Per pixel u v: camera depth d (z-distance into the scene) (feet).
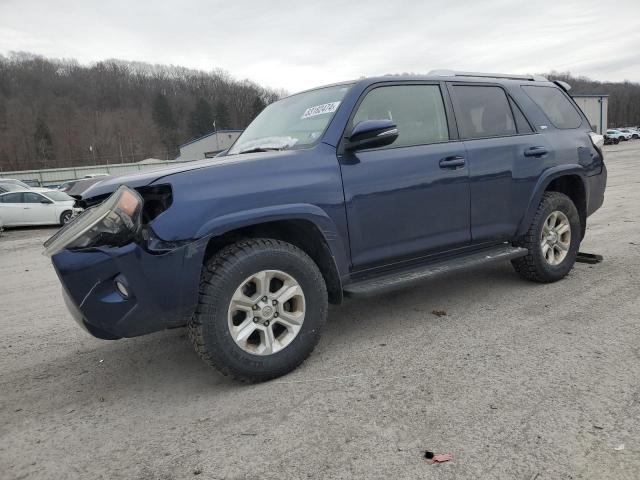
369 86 12.19
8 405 10.48
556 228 15.71
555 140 15.64
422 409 8.88
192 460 7.93
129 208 8.98
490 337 11.91
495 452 7.56
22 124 338.95
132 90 434.71
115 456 8.26
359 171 11.39
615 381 9.41
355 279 11.82
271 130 13.26
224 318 9.66
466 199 13.26
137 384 11.00
